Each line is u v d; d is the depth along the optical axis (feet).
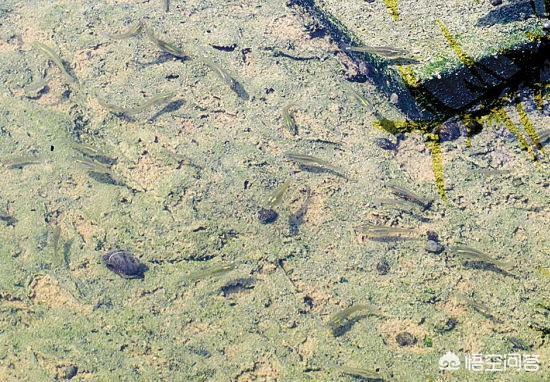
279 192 3.79
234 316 3.63
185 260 3.70
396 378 3.55
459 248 3.71
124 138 3.91
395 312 3.63
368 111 3.95
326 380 3.55
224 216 3.77
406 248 3.72
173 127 3.92
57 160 3.86
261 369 3.56
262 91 4.00
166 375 3.55
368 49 3.92
